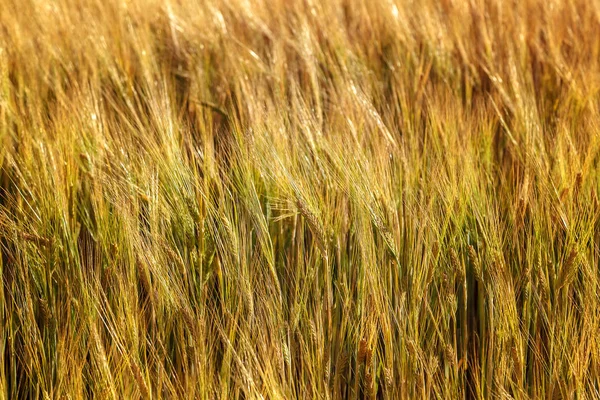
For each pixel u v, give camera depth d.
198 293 1.98
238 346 1.96
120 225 2.01
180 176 2.03
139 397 1.91
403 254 2.01
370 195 2.00
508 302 1.96
